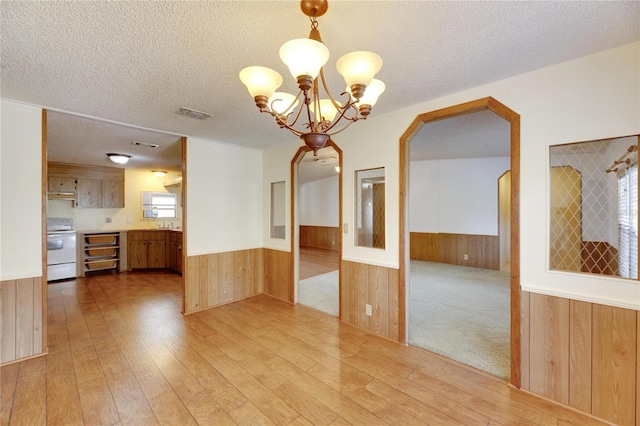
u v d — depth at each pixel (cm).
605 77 179
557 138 196
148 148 426
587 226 200
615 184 193
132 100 248
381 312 292
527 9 140
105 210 613
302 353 259
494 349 264
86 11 137
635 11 141
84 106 261
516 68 199
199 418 179
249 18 145
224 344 277
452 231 650
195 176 372
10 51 171
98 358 250
